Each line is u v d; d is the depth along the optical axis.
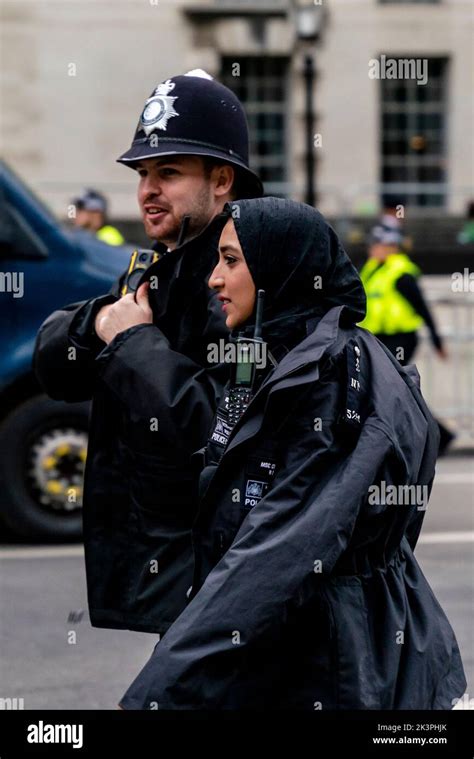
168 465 6.41
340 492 5.39
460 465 23.53
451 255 38.62
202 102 6.86
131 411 6.41
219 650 5.23
